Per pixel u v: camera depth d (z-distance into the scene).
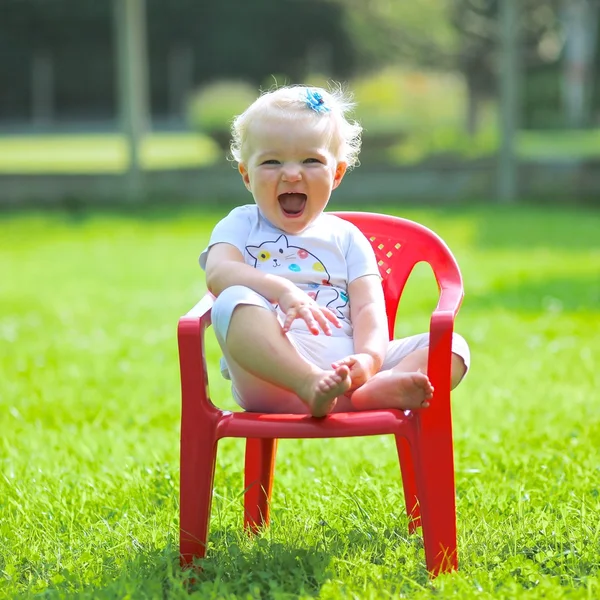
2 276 9.97
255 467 3.32
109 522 3.38
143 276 9.84
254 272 2.89
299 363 2.71
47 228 13.74
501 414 4.73
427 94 40.97
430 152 21.48
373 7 29.89
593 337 6.52
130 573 2.89
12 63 45.56
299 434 2.72
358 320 2.99
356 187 16.66
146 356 6.27
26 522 3.36
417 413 2.81
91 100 46.69
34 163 22.14
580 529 3.17
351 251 3.13
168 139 33.56
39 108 45.97
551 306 7.64
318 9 43.97
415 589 2.76
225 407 5.07
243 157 3.11
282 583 2.81
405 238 3.33
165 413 4.93
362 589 2.73
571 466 3.83
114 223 14.15
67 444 4.37
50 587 2.86
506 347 6.21
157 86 46.19
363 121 23.62
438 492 2.81
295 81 46.06
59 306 8.24
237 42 44.94
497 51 26.06
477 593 2.66
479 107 27.05
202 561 2.88
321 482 3.70
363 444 4.37
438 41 28.83
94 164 21.62
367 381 2.83
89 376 5.74
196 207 15.91
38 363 6.10
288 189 3.00
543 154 21.50
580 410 4.75
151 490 3.65
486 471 3.84
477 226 13.11
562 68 31.02
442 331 2.79
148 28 44.62
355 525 3.25
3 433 4.60
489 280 8.99
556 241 11.66
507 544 3.09
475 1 25.69
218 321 2.80
